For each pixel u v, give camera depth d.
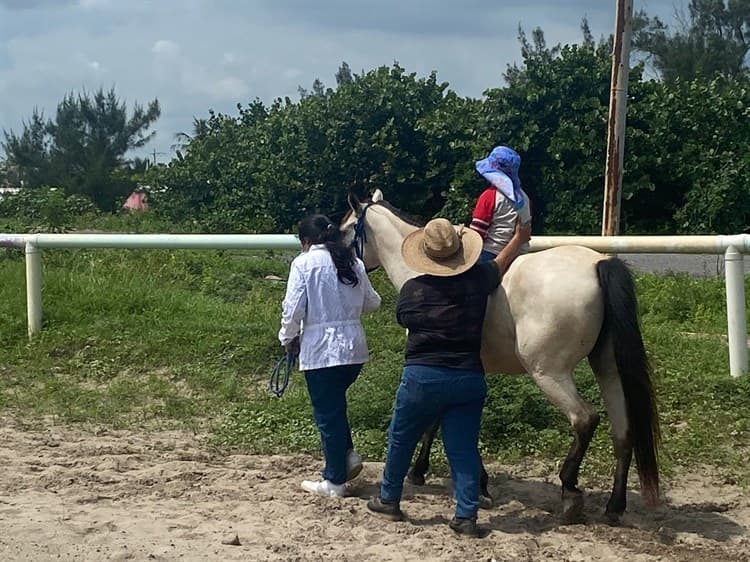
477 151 24.30
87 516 5.46
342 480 5.96
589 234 23.44
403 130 26.39
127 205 50.50
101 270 12.63
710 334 9.95
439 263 5.26
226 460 6.81
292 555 4.88
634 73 24.97
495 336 5.43
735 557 4.94
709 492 6.07
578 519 5.48
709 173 23.70
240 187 28.67
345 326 5.82
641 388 5.13
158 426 7.70
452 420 5.25
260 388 8.64
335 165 26.16
